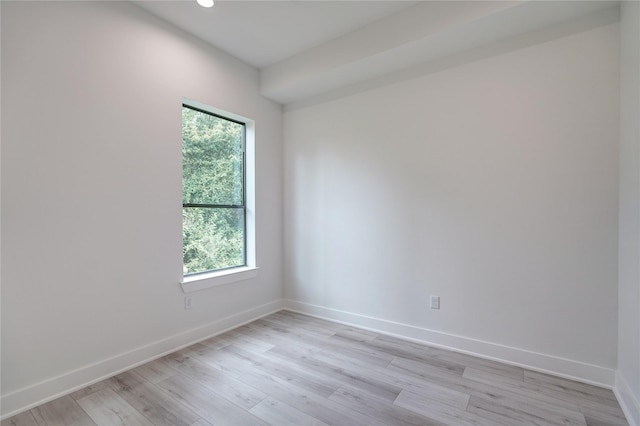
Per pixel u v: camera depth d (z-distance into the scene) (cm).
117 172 225
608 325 204
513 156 236
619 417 175
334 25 264
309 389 203
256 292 345
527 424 170
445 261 267
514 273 237
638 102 169
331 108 336
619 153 199
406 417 176
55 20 195
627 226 186
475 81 250
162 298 255
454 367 232
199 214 299
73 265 204
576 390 201
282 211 378
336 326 319
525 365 232
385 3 236
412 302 284
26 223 184
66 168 200
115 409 183
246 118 331
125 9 230
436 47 248
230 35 278
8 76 177
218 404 187
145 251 243
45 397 190
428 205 275
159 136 252
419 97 278
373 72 293
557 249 221
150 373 223
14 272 180
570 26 214
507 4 202
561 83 218
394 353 256
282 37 282
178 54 265
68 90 201
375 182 306
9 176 178
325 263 343
